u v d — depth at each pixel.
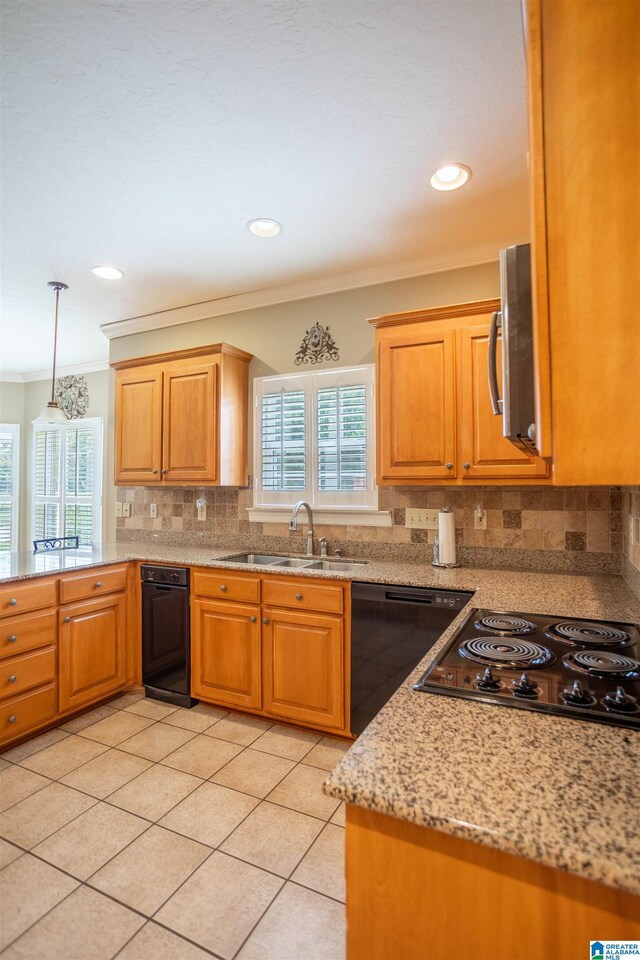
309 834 1.78
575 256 0.73
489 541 2.63
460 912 0.66
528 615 1.60
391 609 2.25
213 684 2.71
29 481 5.83
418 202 2.29
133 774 2.14
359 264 2.91
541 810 0.63
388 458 2.55
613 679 1.07
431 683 1.06
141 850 1.69
